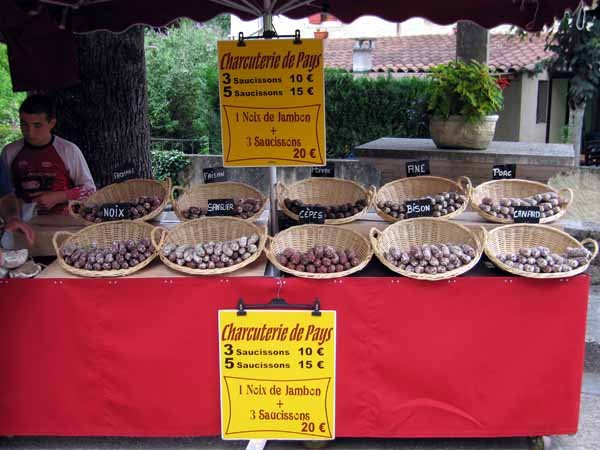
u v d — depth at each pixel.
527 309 2.85
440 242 3.20
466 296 2.83
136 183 3.91
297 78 3.02
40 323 2.91
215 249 2.93
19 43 3.94
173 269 2.94
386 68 11.79
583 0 3.86
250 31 15.16
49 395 2.98
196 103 11.67
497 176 4.01
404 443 3.14
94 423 3.01
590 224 5.18
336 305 2.84
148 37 12.10
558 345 2.88
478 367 2.90
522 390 2.92
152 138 10.94
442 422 2.96
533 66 10.47
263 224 3.48
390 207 3.59
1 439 3.21
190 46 12.40
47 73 4.08
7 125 10.06
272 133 3.10
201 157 9.30
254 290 2.84
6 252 2.97
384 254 2.96
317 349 2.81
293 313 2.79
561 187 7.55
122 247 3.01
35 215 3.75
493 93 4.90
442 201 3.55
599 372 3.91
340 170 8.42
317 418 2.89
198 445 3.19
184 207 3.79
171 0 4.54
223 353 2.85
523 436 3.03
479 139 5.02
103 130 5.21
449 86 4.96
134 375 2.95
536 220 3.35
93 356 2.94
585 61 9.14
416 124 9.16
